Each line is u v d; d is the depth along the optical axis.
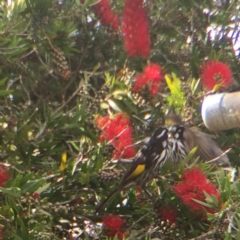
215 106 5.29
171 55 7.23
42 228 5.52
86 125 5.95
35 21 6.19
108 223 5.91
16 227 5.41
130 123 6.49
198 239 5.40
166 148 6.11
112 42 7.27
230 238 5.12
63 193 5.97
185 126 6.32
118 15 7.24
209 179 6.01
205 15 7.74
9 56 6.13
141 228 5.98
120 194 6.16
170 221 5.89
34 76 6.89
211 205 5.39
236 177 6.45
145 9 7.04
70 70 6.96
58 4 6.47
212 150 6.21
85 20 7.05
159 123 6.57
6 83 6.71
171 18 7.38
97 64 6.92
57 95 6.98
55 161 6.21
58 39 6.50
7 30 6.07
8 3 6.34
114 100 6.38
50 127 5.86
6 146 5.94
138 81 6.48
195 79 7.14
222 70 6.54
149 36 7.11
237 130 7.09
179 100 6.48
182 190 5.70
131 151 6.12
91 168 5.86
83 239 6.04
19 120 5.95
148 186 6.21
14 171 5.93
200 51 7.44
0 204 5.66
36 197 5.42
